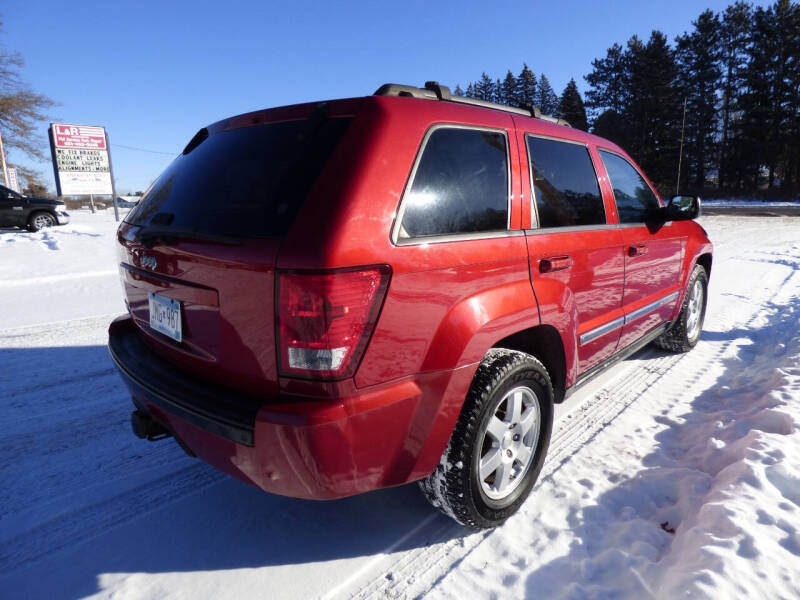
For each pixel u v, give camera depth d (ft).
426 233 5.96
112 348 7.89
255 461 5.44
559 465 8.78
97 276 27.55
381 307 5.41
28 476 8.77
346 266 5.11
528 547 6.85
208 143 7.63
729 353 14.42
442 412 6.11
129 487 8.46
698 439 9.45
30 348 15.69
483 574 6.41
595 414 10.80
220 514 7.76
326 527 7.45
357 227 5.28
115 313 20.13
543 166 8.14
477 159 6.94
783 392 10.29
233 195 6.15
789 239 43.80
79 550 6.98
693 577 5.54
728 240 43.47
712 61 171.01
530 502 7.79
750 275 26.53
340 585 6.31
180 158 8.23
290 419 5.09
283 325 5.16
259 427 5.22
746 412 10.04
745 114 158.20
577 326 8.39
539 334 7.84
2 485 8.49
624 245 9.82
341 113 6.12
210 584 6.36
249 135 6.91
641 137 161.79
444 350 6.01
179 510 7.86
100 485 8.52
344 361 5.20
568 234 8.18
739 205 113.39
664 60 154.92
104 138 61.41
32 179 124.06
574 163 9.01
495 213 6.98
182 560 6.79
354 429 5.33
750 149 154.10
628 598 5.73
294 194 5.52
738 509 6.57
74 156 59.36
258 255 5.24
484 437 6.83
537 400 7.57
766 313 18.65
